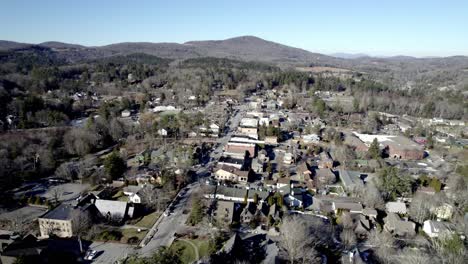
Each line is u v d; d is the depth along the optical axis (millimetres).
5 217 67562
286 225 59000
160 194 76188
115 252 56719
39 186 83750
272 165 105625
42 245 53688
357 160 107250
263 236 60312
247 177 90938
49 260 51719
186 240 60875
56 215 62500
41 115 133125
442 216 71250
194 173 95812
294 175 96562
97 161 99625
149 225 66250
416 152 114875
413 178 89188
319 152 118438
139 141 122125
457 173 92000
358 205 73062
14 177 83938
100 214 68000
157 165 98875
